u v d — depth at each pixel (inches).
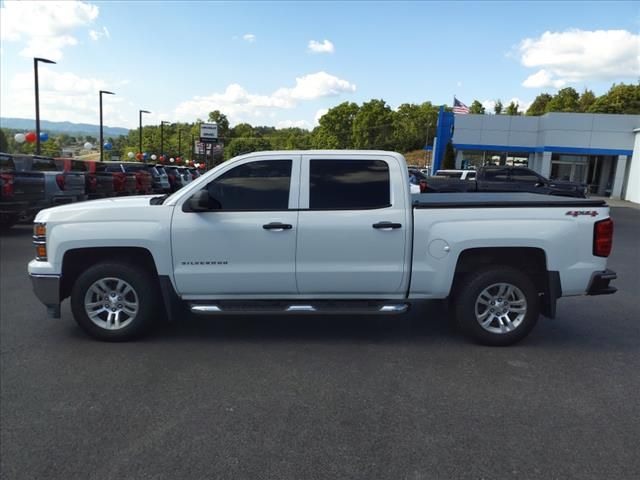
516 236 193.6
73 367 180.1
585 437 135.4
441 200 237.0
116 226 196.5
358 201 197.0
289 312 198.7
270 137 5393.7
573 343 210.2
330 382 168.7
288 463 122.6
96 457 124.8
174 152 3627.0
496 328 203.8
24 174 492.7
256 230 194.9
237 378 171.3
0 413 146.5
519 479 116.8
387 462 123.2
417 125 4392.2
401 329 225.6
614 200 1337.4
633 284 328.2
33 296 275.0
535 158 1445.6
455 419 144.6
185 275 197.8
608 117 1344.7
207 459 124.0
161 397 156.9
